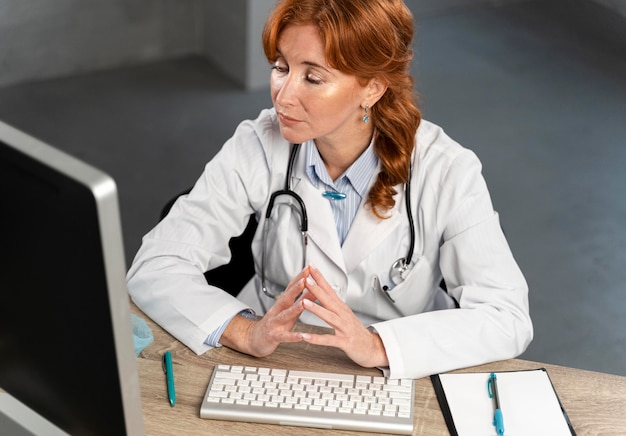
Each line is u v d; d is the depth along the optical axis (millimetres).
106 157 3717
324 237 1704
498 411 1370
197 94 4270
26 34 4227
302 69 1470
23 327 1062
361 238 1691
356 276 1718
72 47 4359
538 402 1404
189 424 1361
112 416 1036
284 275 1771
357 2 1419
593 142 3973
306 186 1708
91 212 892
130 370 1000
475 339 1502
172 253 1674
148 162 3701
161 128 3959
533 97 4340
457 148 1689
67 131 3906
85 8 4309
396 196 1686
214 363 1487
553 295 3025
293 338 1442
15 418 1156
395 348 1455
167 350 1517
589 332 2867
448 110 4172
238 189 1750
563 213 3455
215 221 1733
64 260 951
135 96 4219
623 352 2791
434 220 1663
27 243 979
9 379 1140
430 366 1460
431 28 5016
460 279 1652
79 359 1020
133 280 1643
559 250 3248
